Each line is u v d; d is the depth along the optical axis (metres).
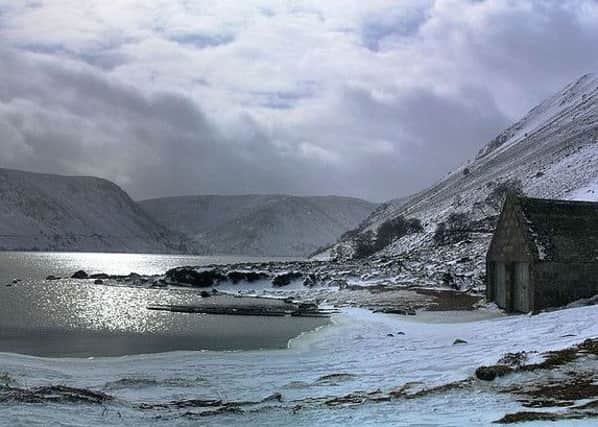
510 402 17.80
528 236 40.97
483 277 65.44
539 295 39.91
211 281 85.19
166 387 22.86
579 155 158.25
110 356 31.30
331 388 21.89
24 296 73.50
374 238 177.25
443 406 17.81
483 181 191.00
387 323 40.72
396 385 21.69
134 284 94.12
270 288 77.75
